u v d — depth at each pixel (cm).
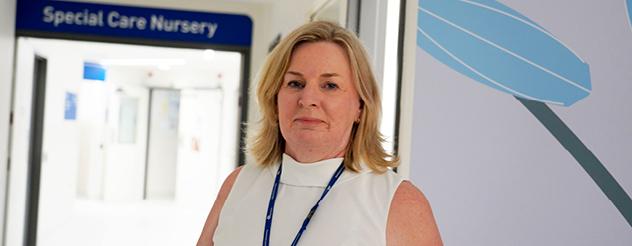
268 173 152
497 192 235
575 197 237
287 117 139
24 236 597
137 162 1154
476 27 234
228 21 537
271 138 154
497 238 235
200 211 1017
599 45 236
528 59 236
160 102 1216
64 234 757
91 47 775
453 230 233
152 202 1129
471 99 234
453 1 234
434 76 233
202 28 532
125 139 1141
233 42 538
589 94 236
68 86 774
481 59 234
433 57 233
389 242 131
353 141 143
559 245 237
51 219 752
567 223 237
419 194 140
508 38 235
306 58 136
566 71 236
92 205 1037
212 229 158
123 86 1131
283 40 142
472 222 234
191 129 1076
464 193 234
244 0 523
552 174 237
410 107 234
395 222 133
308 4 412
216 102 1013
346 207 135
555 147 236
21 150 535
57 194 773
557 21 236
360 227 132
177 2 528
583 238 237
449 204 233
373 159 143
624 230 238
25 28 507
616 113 236
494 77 235
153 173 1218
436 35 233
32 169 621
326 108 135
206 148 1027
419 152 232
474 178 234
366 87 139
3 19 462
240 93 543
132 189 1143
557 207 237
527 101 235
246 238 141
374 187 139
